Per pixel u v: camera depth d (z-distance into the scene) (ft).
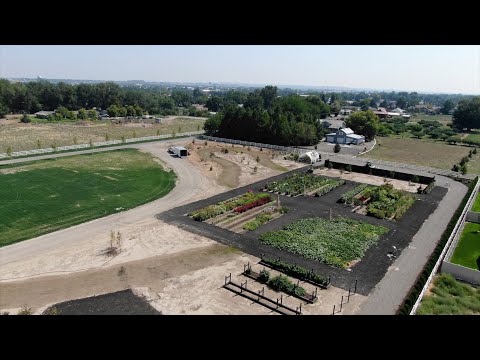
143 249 103.65
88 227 117.70
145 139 267.39
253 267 94.84
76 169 182.50
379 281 89.35
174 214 129.49
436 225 124.16
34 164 188.75
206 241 109.09
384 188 157.17
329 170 195.11
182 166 197.77
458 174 191.52
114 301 79.82
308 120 282.15
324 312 76.84
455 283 89.92
